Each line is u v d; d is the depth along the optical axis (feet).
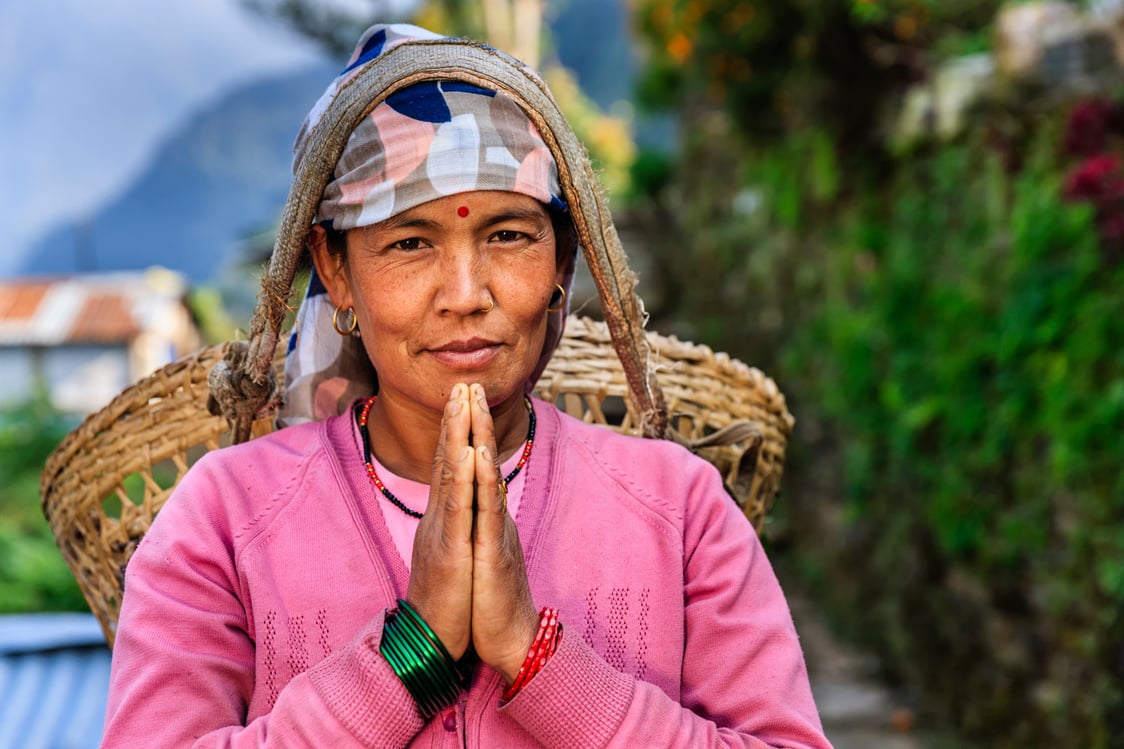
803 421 19.02
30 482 24.44
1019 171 11.33
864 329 15.25
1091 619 9.85
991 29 13.96
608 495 3.92
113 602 4.97
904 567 14.05
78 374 64.64
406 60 3.51
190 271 321.32
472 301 3.43
